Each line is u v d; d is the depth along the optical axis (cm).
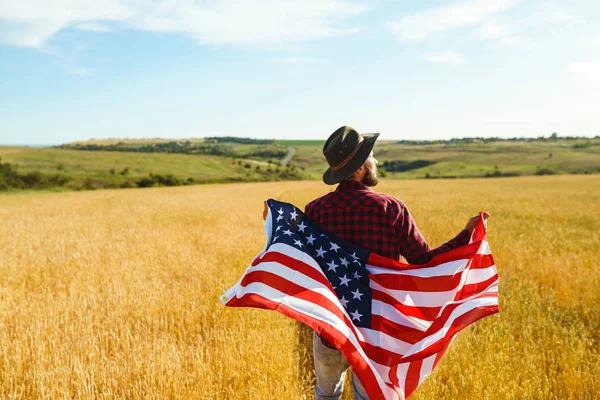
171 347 397
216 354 380
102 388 329
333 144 232
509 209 1912
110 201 2662
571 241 991
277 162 14775
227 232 1146
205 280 614
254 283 234
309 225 250
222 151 19450
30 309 491
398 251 242
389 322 234
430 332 237
